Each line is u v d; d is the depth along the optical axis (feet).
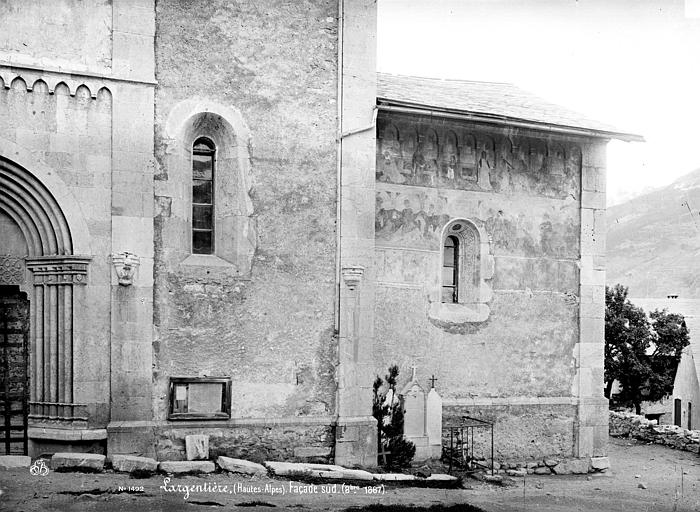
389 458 53.42
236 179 48.88
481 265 58.13
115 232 45.62
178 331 46.98
